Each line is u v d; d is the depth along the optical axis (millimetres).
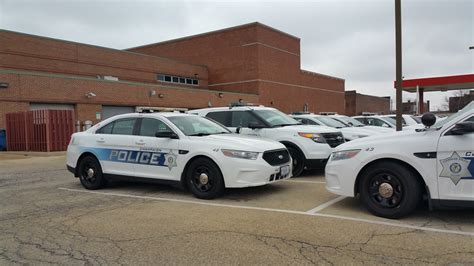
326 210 6012
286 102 45125
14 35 27203
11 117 20188
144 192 7867
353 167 5793
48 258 4305
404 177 5352
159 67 38875
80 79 24969
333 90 56094
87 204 6875
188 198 7133
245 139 7250
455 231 4883
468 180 4988
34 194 7918
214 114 10555
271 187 7969
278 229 5098
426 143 5246
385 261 4004
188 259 4168
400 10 12031
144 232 5109
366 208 5820
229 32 42562
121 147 7992
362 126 14352
